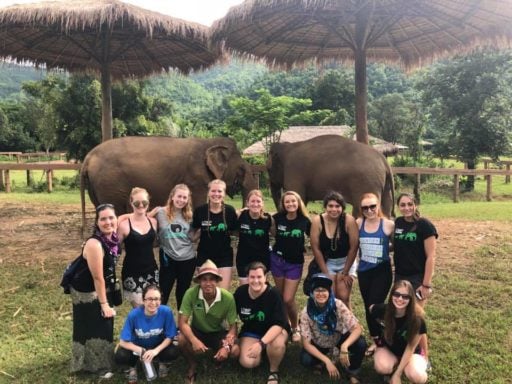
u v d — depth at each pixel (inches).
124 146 281.4
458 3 263.4
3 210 444.1
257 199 163.3
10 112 1841.8
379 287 156.4
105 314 140.1
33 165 490.6
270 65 373.7
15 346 161.0
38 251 288.4
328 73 1565.0
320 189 268.4
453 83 742.5
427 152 1115.3
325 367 147.1
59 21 284.0
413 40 340.2
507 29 275.6
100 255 137.4
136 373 139.9
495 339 162.7
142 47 398.3
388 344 137.0
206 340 152.8
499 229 340.5
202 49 381.7
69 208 463.8
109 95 374.3
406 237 151.6
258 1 243.8
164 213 167.9
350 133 864.3
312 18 302.2
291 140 931.3
